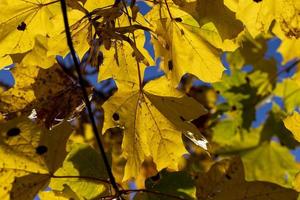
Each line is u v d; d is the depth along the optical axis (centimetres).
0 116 100
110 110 105
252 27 106
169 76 107
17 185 95
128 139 105
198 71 108
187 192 103
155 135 106
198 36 106
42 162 96
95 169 101
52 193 100
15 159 95
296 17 105
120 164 138
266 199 101
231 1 103
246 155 157
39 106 101
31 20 105
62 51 105
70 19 104
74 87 102
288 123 102
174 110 106
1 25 104
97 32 98
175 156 106
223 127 150
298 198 101
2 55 105
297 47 129
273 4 105
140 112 106
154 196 102
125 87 106
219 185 102
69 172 101
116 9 100
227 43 107
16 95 102
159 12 105
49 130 96
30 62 106
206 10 101
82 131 145
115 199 97
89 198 101
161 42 105
